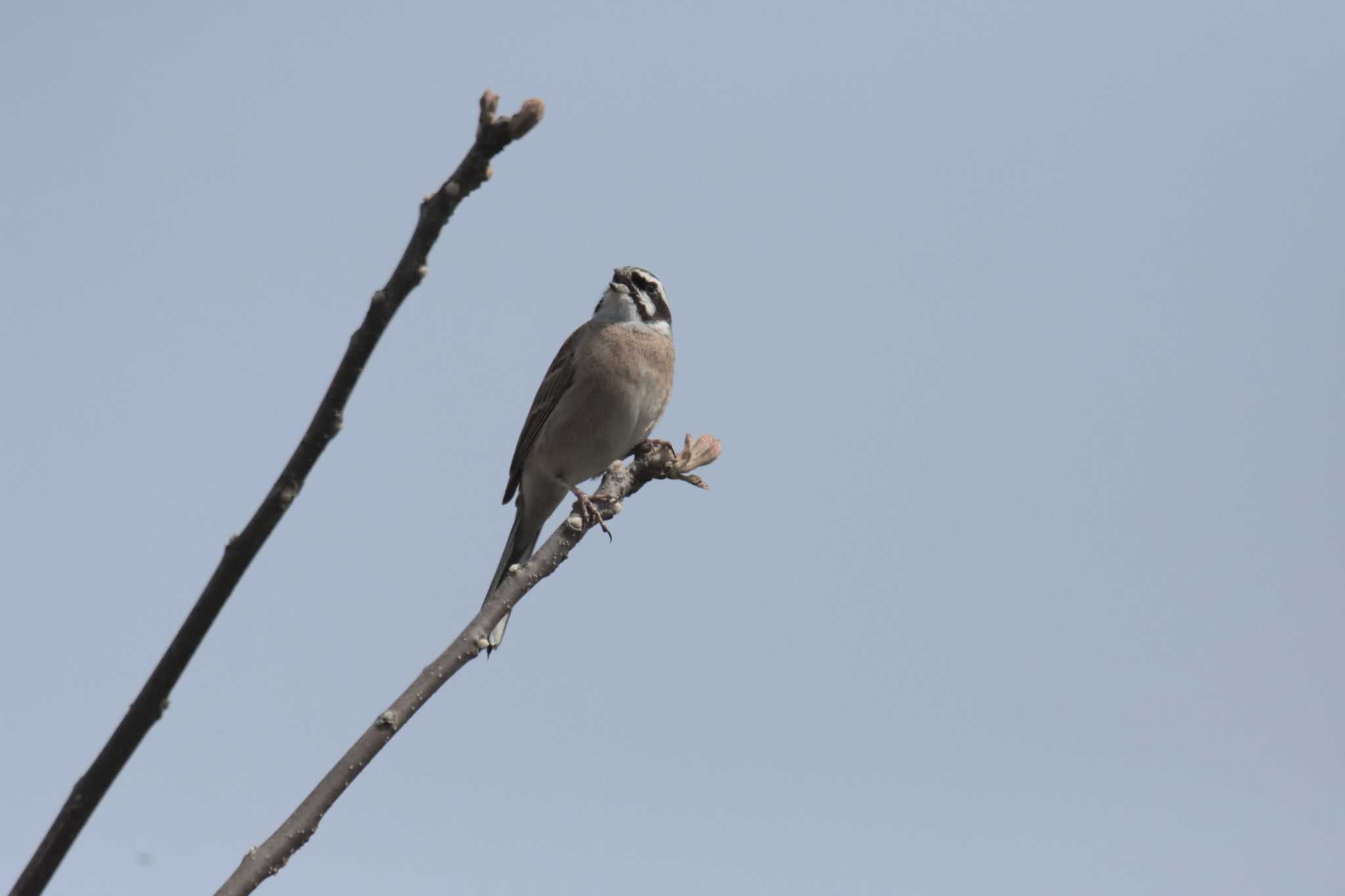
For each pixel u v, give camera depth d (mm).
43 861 4363
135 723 4336
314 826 5195
